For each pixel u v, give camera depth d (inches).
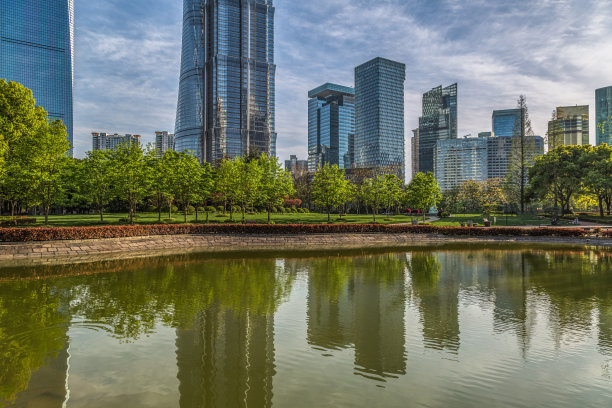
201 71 7303.2
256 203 2214.6
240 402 308.8
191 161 1825.8
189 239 1384.1
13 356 399.5
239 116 7071.9
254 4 7313.0
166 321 516.4
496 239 1652.3
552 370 373.4
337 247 1397.6
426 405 307.4
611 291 700.0
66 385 336.8
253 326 498.9
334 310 575.5
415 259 1104.8
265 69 7391.7
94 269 907.4
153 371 366.0
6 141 1295.5
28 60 6407.5
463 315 552.4
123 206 2679.6
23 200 1574.8
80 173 1616.6
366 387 337.4
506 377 358.3
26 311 556.7
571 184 2407.7
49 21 6614.2
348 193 2172.7
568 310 576.4
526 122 3144.7
